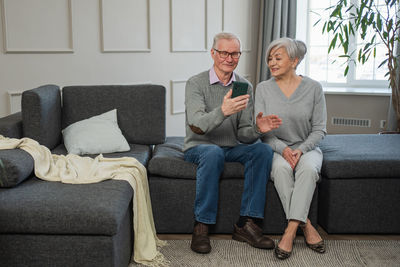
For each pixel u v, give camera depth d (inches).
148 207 100.3
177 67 195.5
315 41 227.6
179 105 199.0
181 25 193.3
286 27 220.7
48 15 151.9
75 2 158.2
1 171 83.5
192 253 95.3
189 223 104.0
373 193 103.0
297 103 106.7
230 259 92.4
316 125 107.6
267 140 107.3
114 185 86.5
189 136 106.3
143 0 178.2
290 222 95.1
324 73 227.8
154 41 184.4
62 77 157.9
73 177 90.2
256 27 232.8
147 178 102.9
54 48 154.4
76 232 76.9
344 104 211.0
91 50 165.0
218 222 104.0
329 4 221.8
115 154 113.1
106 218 76.2
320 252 95.4
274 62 105.7
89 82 165.8
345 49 162.2
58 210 76.9
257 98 109.6
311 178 95.8
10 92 144.7
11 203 78.2
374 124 206.2
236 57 102.9
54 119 118.1
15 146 93.4
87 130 116.1
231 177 102.5
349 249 97.4
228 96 92.7
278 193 98.9
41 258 78.0
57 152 112.7
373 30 211.6
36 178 92.7
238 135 108.1
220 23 210.5
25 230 76.9
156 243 99.3
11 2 142.9
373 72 217.2
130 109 125.9
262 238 97.3
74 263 77.9
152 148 129.9
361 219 103.8
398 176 102.3
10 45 144.2
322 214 108.3
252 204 98.2
